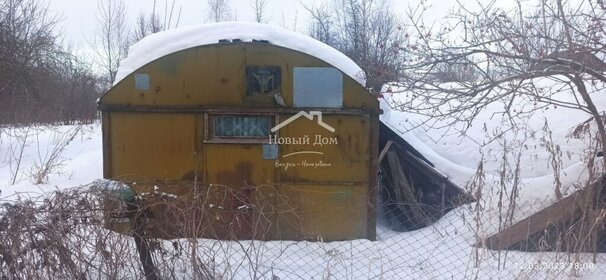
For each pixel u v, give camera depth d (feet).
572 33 17.01
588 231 15.57
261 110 20.61
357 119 20.65
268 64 20.52
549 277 15.31
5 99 62.23
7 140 53.57
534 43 16.52
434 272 16.28
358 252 18.49
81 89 86.12
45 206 12.69
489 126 29.27
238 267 13.93
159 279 13.21
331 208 20.79
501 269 16.26
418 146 26.66
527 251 17.90
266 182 20.75
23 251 12.30
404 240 20.17
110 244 12.84
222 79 20.61
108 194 13.04
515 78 16.17
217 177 20.77
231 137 20.80
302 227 19.44
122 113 20.81
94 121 82.12
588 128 18.80
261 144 20.71
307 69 20.54
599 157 19.03
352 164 20.75
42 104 69.87
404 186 23.70
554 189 19.10
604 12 16.28
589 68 16.52
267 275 15.51
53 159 35.50
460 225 20.30
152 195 13.92
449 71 16.88
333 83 20.54
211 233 13.92
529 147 26.21
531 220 18.15
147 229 13.35
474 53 16.42
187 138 20.79
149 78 20.67
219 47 20.54
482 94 17.94
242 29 21.77
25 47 67.67
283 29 22.41
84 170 33.45
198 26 22.30
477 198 17.56
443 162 25.91
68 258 12.46
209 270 13.29
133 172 20.86
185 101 20.68
